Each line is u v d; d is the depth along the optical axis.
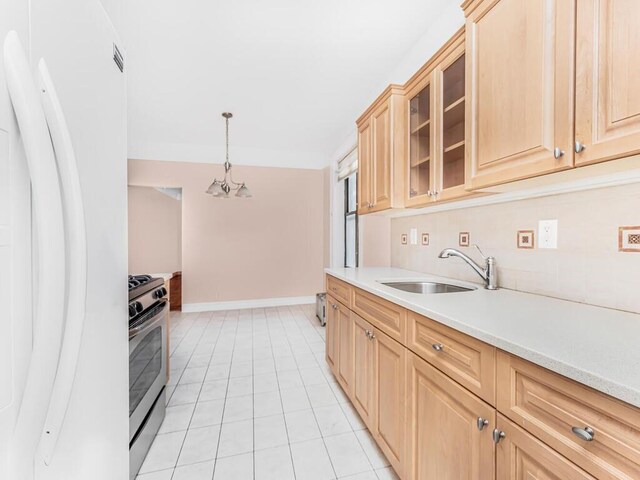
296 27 2.00
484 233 1.57
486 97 1.15
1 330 0.47
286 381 2.28
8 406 0.48
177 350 2.92
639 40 0.70
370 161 2.21
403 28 2.02
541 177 0.99
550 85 0.90
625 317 0.92
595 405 0.56
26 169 0.52
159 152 4.36
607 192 1.02
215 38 2.10
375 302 1.50
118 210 0.91
